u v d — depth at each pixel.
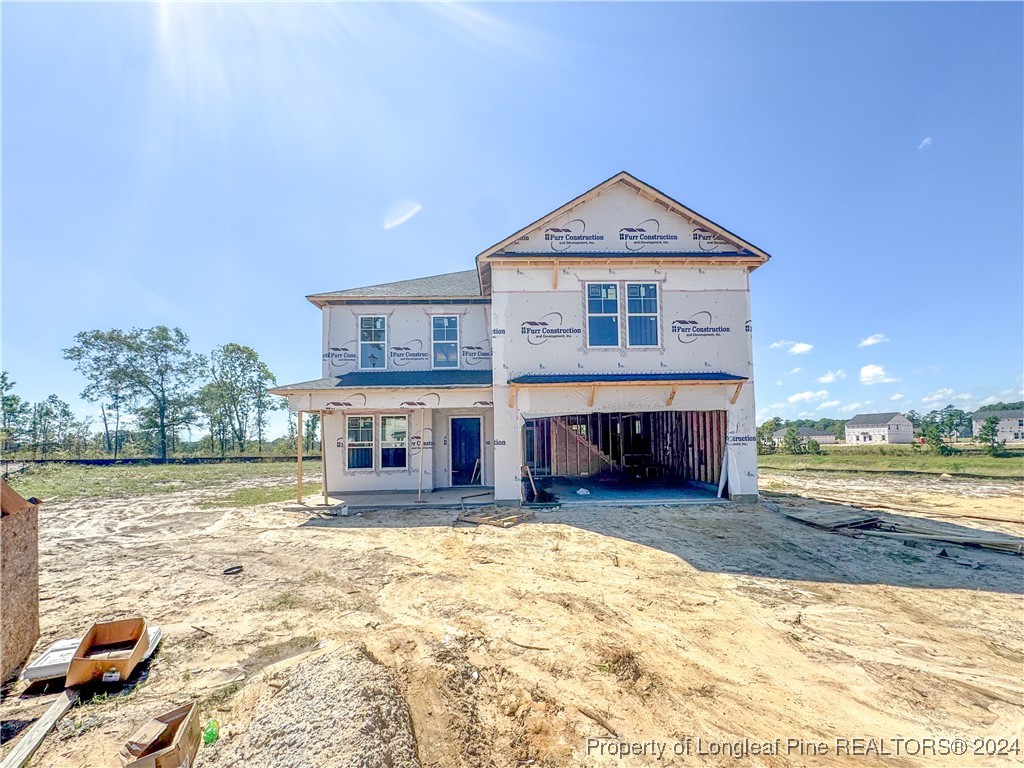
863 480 18.14
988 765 3.05
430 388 12.08
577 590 6.08
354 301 14.70
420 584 6.36
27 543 4.45
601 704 3.67
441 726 3.40
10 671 4.11
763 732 3.38
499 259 12.00
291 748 2.99
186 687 3.94
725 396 12.08
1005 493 14.23
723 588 6.17
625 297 12.27
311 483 19.08
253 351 45.19
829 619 5.24
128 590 6.26
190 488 17.30
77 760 3.06
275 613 5.45
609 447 17.62
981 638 4.80
